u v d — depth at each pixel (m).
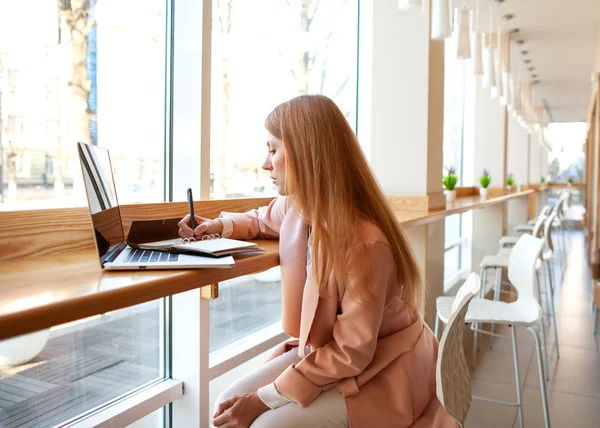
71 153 1.57
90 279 0.95
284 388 1.18
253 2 2.41
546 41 6.61
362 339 1.17
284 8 2.67
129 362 1.77
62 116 1.54
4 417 1.36
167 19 1.89
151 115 1.86
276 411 1.18
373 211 1.29
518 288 2.43
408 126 3.37
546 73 8.73
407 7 2.36
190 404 1.87
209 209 1.88
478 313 2.27
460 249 6.14
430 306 3.37
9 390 1.37
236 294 2.35
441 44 3.55
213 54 2.16
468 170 6.73
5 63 1.37
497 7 5.24
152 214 1.62
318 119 1.28
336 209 1.23
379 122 3.46
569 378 2.89
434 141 3.46
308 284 1.29
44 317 0.74
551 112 14.15
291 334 1.41
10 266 1.12
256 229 1.64
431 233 3.36
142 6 1.79
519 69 8.34
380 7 3.44
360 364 1.18
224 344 2.28
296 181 1.27
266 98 2.55
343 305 1.23
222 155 2.24
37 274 1.01
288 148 1.29
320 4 3.03
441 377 1.10
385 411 1.19
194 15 1.85
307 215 1.28
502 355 3.28
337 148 1.28
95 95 1.64
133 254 1.18
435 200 3.38
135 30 1.78
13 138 1.39
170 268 1.06
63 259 1.22
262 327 2.56
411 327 1.33
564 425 2.32
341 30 3.30
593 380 2.87
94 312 0.82
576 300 4.91
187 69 1.87
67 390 1.54
